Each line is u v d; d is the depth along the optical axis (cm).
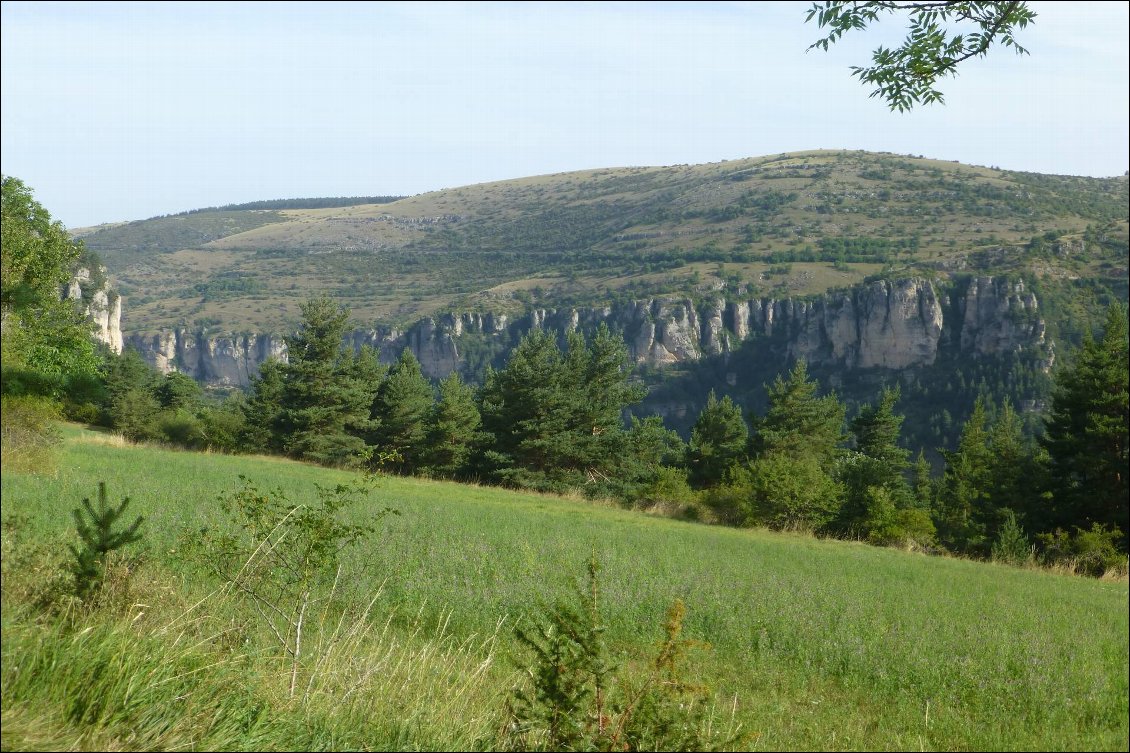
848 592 1491
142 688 478
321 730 522
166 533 1048
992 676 946
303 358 5825
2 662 439
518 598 1067
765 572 1703
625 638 1018
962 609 1409
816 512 3503
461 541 1570
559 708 529
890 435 7119
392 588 1055
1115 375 3912
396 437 5847
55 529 728
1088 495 3859
